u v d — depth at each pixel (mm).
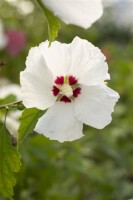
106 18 2975
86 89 541
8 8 1580
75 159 933
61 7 460
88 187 1116
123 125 1340
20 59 1580
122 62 1583
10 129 793
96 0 459
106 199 1142
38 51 533
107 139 1226
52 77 536
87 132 1220
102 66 537
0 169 567
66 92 528
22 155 812
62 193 1026
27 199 928
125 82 1498
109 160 1237
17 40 1549
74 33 1734
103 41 3139
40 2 464
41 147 841
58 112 538
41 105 534
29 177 897
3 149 563
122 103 1483
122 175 1226
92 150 1182
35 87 532
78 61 539
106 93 533
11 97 695
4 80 1411
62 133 536
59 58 537
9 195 575
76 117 533
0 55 1562
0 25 1524
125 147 1327
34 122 545
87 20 467
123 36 3305
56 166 912
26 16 1675
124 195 1157
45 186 923
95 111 533
